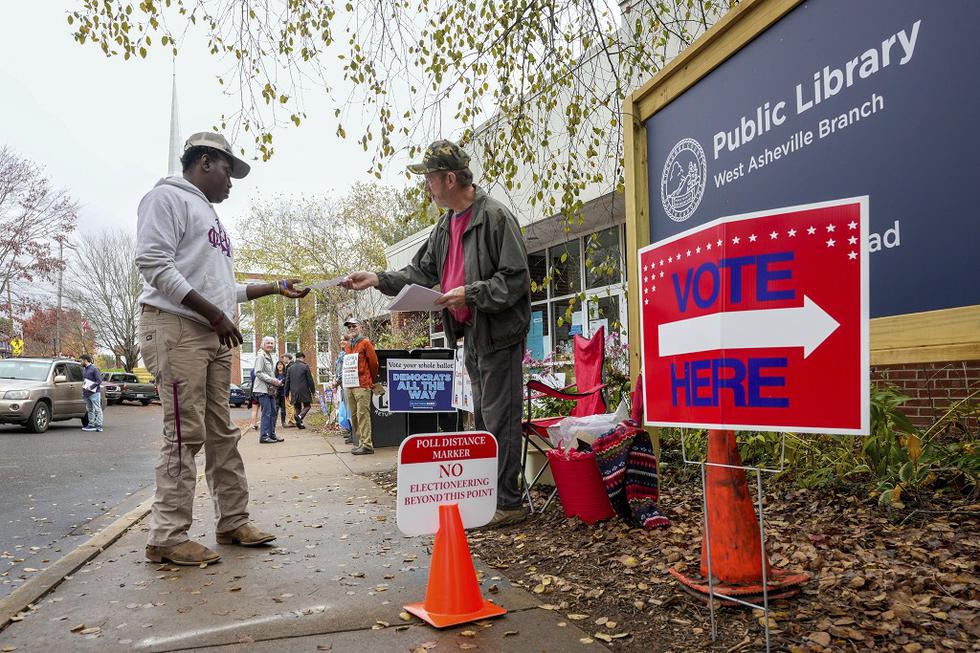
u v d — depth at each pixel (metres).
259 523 4.55
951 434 4.53
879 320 2.67
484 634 2.48
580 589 2.94
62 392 16.72
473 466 2.87
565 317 12.00
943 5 2.37
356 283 4.56
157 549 3.53
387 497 5.49
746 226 2.18
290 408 20.44
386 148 5.46
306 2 5.02
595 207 9.32
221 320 3.59
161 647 2.42
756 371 2.15
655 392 2.55
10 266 31.30
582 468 3.98
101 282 44.91
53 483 7.85
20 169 30.02
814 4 2.95
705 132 3.67
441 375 8.72
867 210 1.98
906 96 2.52
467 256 4.29
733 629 2.41
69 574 3.38
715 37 3.52
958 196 2.35
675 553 3.26
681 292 2.41
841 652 2.18
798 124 3.04
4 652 2.41
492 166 5.91
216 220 3.87
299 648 2.38
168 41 4.97
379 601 2.87
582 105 7.66
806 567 2.99
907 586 2.69
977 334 2.29
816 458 4.56
